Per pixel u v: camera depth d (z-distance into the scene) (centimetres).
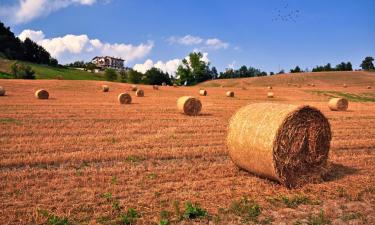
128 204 860
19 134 1648
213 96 4709
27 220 771
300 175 1045
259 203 884
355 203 901
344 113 2945
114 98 3731
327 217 812
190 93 5028
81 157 1270
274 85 8750
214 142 1573
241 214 816
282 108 1079
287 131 1030
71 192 932
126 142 1534
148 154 1338
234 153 1148
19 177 1050
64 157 1260
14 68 7825
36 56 12050
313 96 5369
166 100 3669
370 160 1334
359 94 5909
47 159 1232
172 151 1386
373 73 10362
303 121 1054
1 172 1105
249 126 1096
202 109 2930
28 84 4972
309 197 940
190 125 2005
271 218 802
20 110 2444
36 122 1962
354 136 1822
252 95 5122
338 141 1670
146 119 2198
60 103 3016
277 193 968
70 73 10506
